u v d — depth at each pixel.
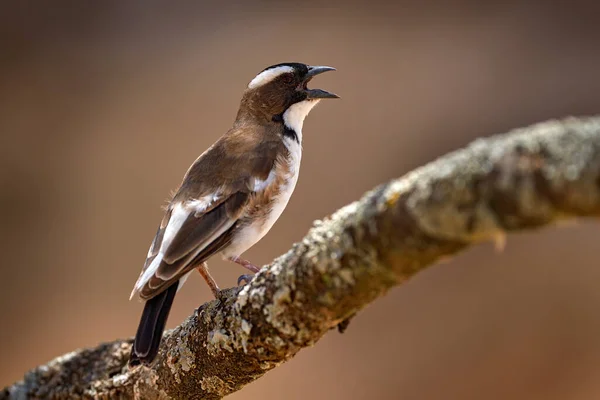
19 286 15.36
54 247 16.08
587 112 17.83
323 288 4.66
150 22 22.00
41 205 16.94
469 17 21.14
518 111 18.14
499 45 19.98
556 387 12.34
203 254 6.85
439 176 3.88
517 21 20.80
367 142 17.64
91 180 17.30
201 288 14.22
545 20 20.67
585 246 14.16
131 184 17.08
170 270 6.50
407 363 12.85
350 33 20.75
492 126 17.81
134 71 20.38
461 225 3.84
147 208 16.55
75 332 14.21
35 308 14.91
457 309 13.48
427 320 13.42
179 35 21.52
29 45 21.22
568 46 19.77
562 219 3.62
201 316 5.67
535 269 13.90
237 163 7.43
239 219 7.21
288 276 4.82
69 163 17.70
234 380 5.66
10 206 16.98
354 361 12.99
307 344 5.15
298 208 16.02
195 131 18.22
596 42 19.70
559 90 18.52
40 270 15.72
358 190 16.45
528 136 3.65
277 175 7.55
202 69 20.12
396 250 4.20
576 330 12.90
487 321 13.21
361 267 4.42
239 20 21.77
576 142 3.49
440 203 3.86
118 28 21.91
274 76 8.48
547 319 13.10
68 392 6.79
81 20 22.02
